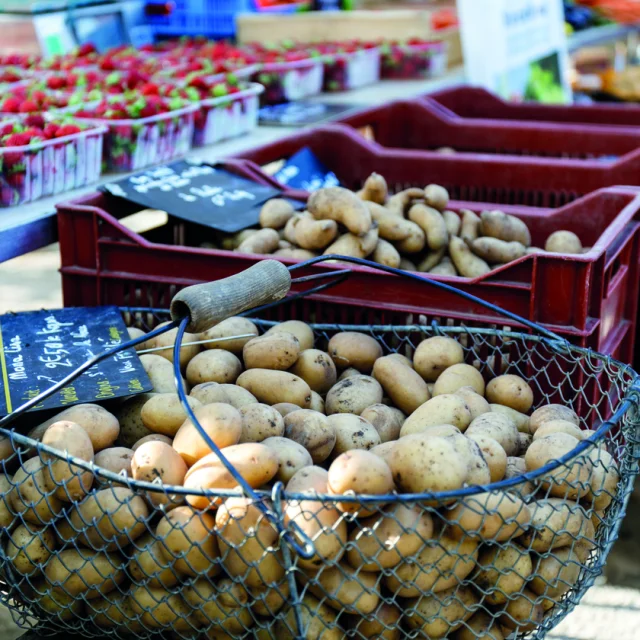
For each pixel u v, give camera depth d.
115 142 2.42
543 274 1.62
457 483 1.12
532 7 3.94
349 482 1.08
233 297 1.24
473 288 1.68
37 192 2.14
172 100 2.58
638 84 5.77
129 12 4.39
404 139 3.38
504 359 1.68
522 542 1.21
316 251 1.93
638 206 2.01
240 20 4.50
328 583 1.11
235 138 2.92
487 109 3.69
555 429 1.37
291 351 1.55
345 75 3.78
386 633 1.16
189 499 1.14
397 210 2.05
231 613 1.11
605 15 6.19
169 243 2.29
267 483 1.24
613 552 2.51
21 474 1.22
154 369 1.55
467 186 2.73
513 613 1.22
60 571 1.20
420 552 1.10
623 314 2.07
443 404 1.44
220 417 1.24
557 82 4.21
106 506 1.17
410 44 4.15
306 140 2.81
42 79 3.09
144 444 1.21
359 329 1.71
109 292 1.93
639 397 1.26
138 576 1.19
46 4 3.87
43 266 4.75
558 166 2.62
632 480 1.29
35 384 1.46
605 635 2.17
